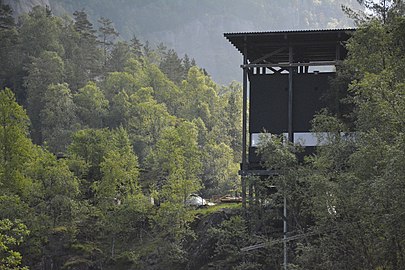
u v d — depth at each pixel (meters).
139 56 150.25
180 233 49.91
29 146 58.03
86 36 136.12
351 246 31.36
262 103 46.47
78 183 57.88
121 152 60.59
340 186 30.31
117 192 57.91
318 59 50.81
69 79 118.56
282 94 46.28
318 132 37.91
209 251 48.31
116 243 55.28
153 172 67.31
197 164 60.62
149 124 88.00
